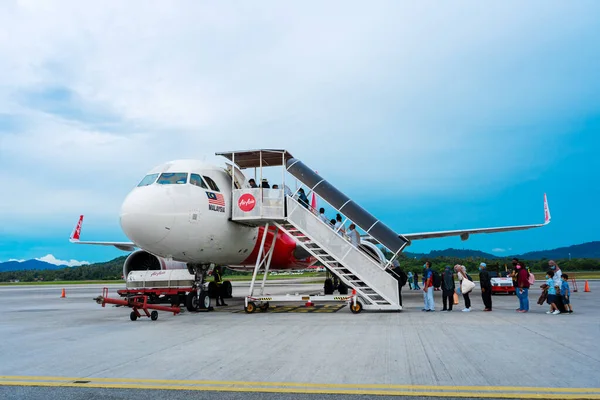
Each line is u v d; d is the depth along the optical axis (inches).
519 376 232.4
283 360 280.8
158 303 745.6
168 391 215.2
